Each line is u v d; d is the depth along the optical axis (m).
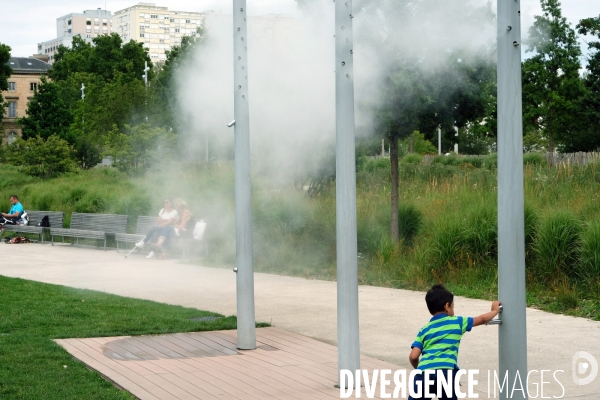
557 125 28.64
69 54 82.50
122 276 13.44
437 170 22.53
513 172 4.43
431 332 4.62
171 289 11.80
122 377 6.39
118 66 69.12
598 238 10.02
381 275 12.08
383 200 15.61
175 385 6.16
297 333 8.43
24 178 34.12
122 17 117.81
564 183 16.05
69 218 21.83
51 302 10.20
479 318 4.53
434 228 12.45
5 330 8.33
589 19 25.09
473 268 11.41
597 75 27.94
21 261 16.09
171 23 107.25
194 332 8.45
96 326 8.59
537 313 9.41
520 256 4.44
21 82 99.44
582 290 9.98
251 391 5.99
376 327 8.64
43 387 5.96
